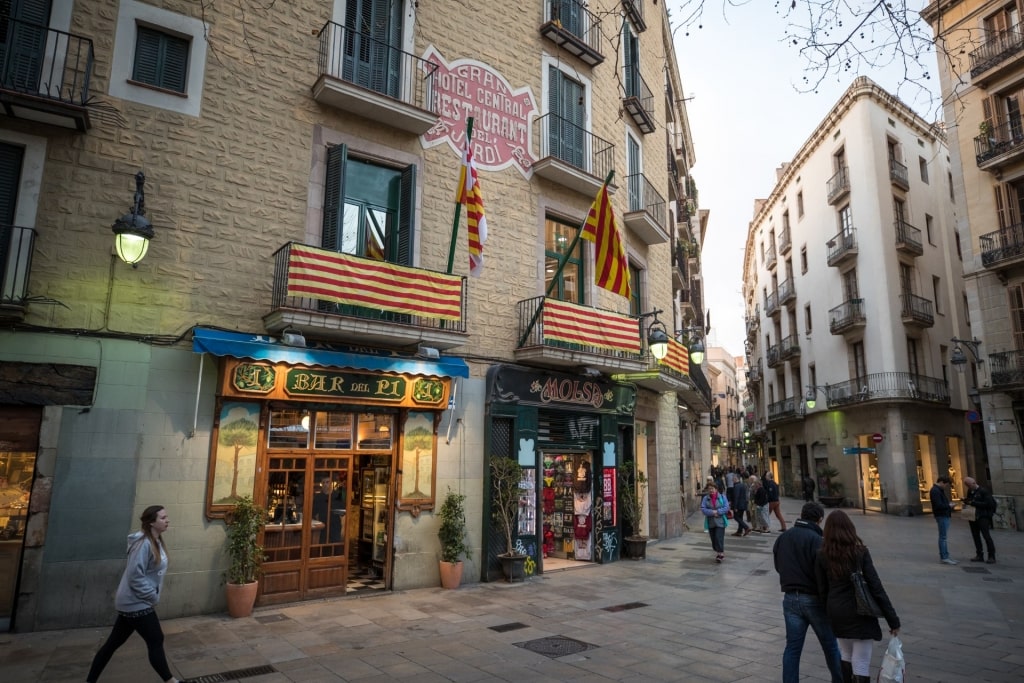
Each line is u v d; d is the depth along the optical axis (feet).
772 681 19.13
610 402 44.50
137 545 16.65
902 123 99.81
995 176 67.36
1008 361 64.54
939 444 90.48
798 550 17.01
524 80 42.93
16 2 25.41
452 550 32.89
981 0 69.31
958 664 20.89
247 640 22.72
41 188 25.14
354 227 33.71
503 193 40.34
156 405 26.27
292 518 29.25
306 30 32.65
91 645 21.71
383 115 33.81
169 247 27.45
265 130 30.68
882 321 88.12
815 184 108.06
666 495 56.08
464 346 36.50
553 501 44.09
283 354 28.22
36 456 24.07
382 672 19.52
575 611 28.04
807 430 111.04
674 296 76.95
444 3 38.78
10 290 23.99
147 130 27.61
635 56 55.52
